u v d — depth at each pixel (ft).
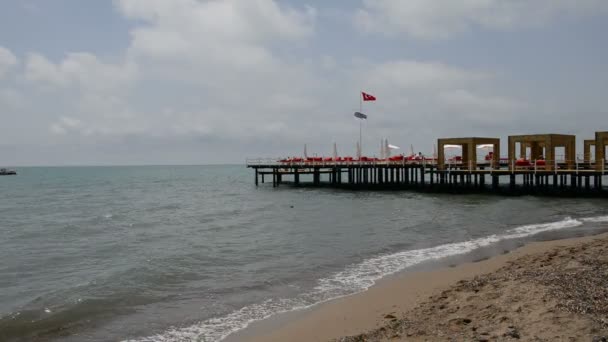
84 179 413.59
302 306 38.42
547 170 127.13
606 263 41.65
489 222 87.66
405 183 162.91
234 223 96.78
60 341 32.65
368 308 35.81
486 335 25.48
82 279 50.75
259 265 55.42
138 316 37.47
